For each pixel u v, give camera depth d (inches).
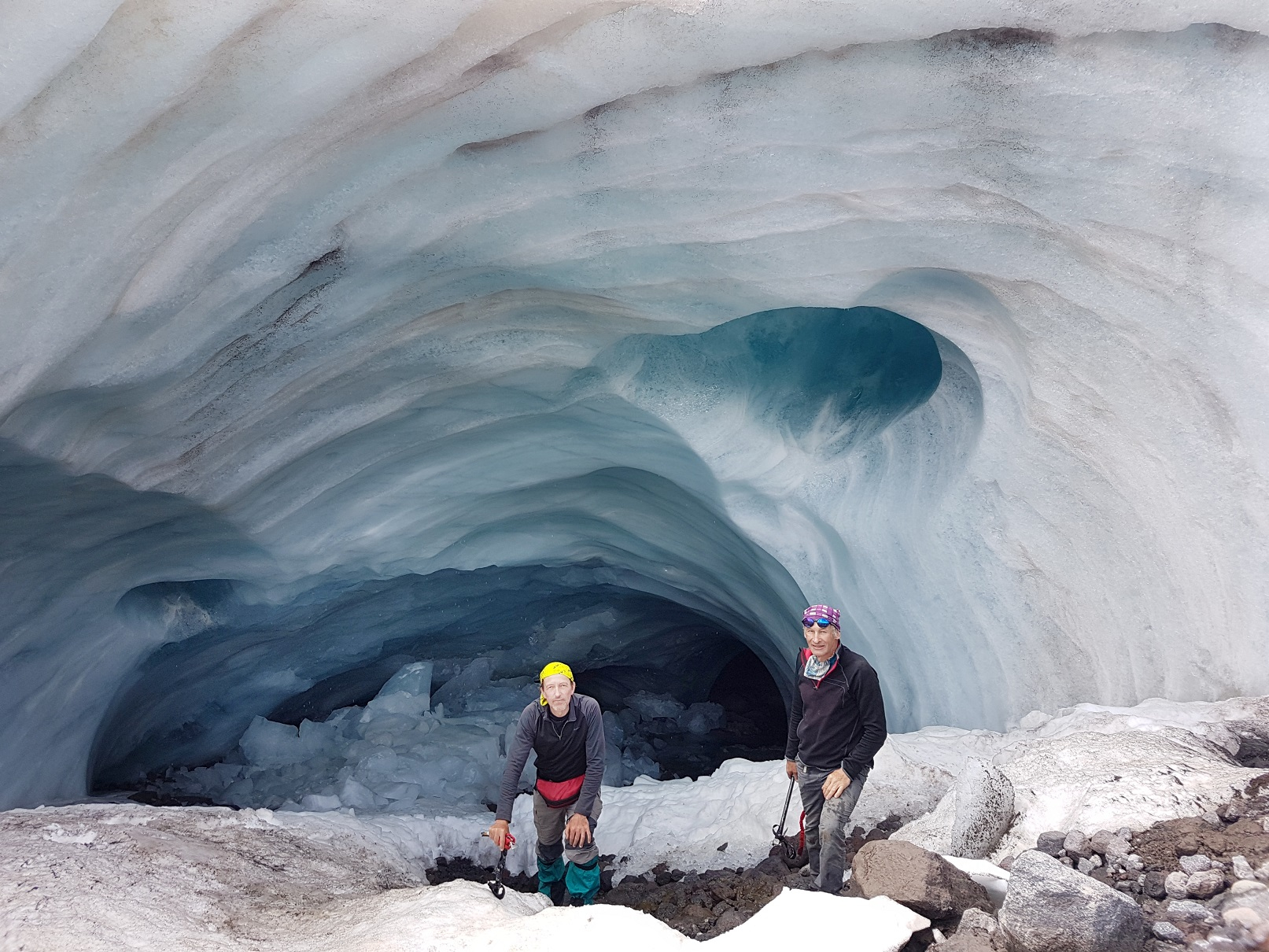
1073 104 166.7
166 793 340.2
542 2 154.9
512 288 221.5
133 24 142.8
